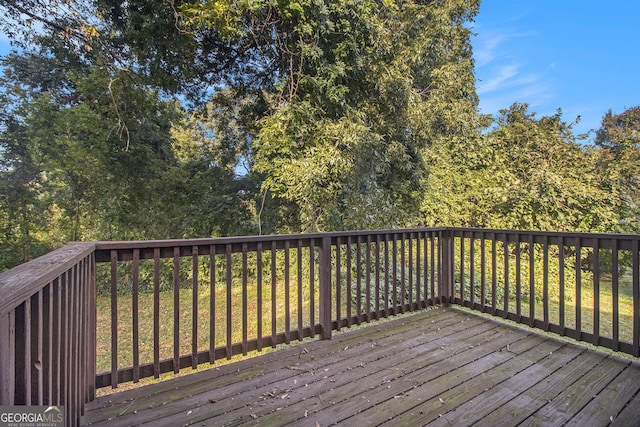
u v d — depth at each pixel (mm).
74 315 1438
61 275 1197
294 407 1752
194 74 7184
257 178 8328
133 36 6109
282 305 6680
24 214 9086
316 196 5824
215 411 1721
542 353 2422
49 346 1018
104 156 7844
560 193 5762
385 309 3143
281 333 2510
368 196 6160
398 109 6023
